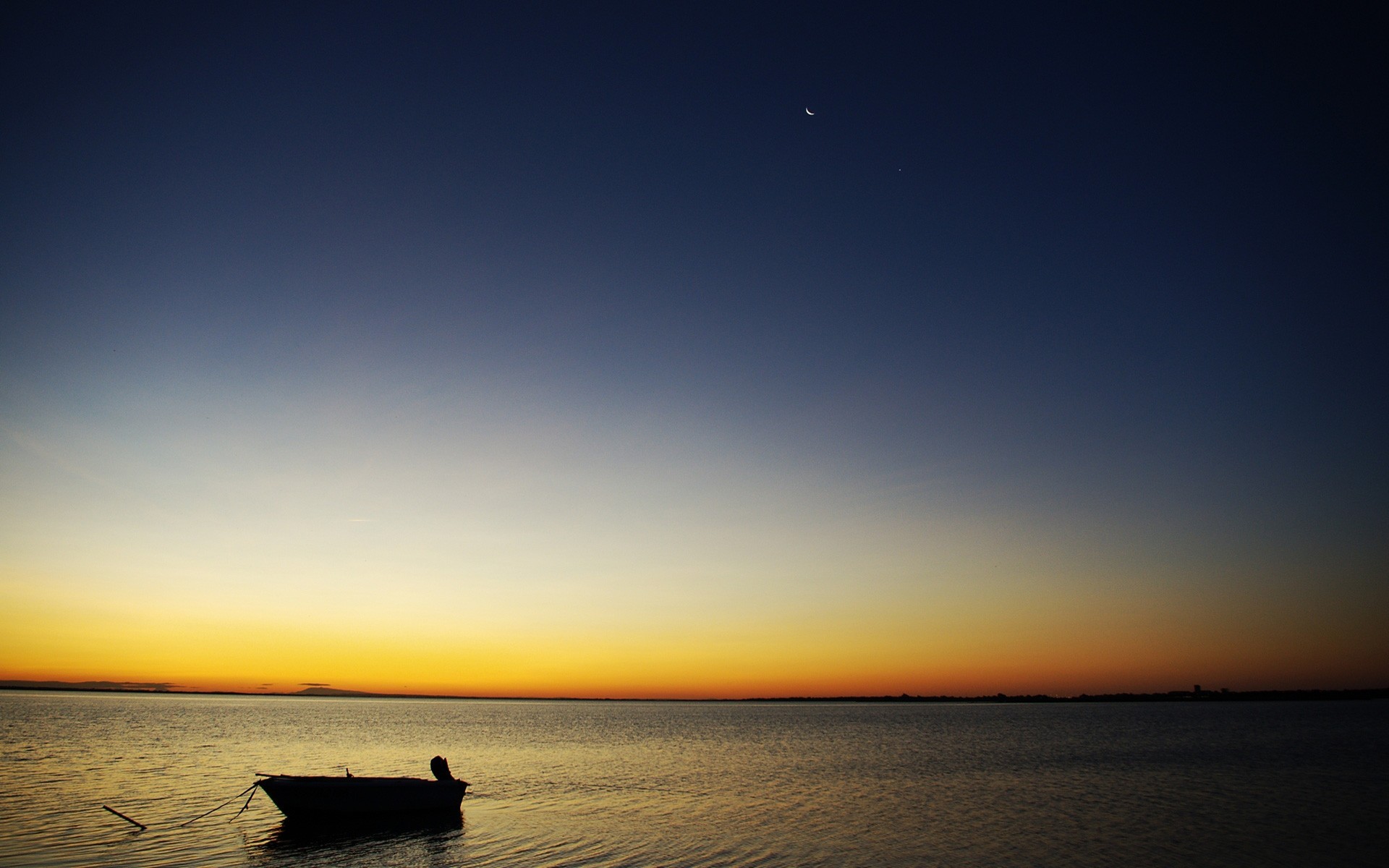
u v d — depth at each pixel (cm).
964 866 2984
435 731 12712
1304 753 7625
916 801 4581
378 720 17712
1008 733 11931
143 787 4694
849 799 4666
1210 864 3027
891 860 3075
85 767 5744
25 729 9656
